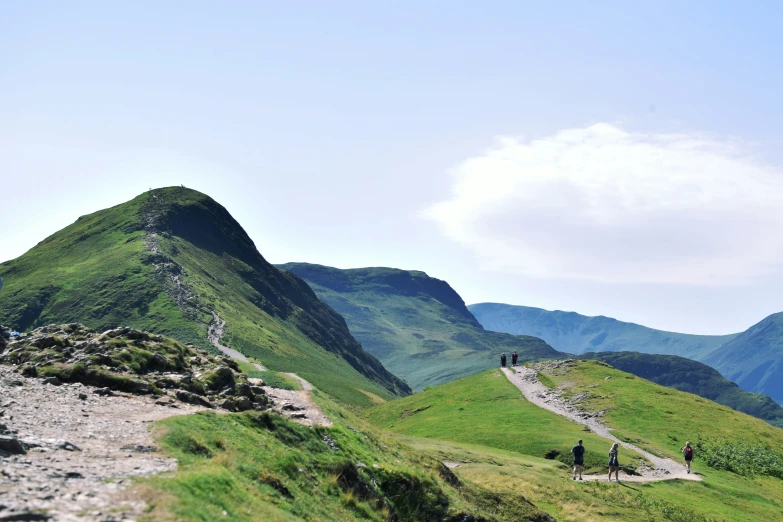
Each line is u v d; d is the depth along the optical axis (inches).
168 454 839.7
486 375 4758.9
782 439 3159.5
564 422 3193.9
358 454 1382.9
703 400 3828.7
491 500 1726.1
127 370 1435.8
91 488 639.8
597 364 4596.5
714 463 2733.8
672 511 1919.3
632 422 3228.3
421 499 1357.0
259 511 746.8
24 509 542.6
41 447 770.8
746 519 2014.0
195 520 601.3
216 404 1403.8
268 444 1126.4
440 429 3346.5
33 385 1205.1
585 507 1849.2
